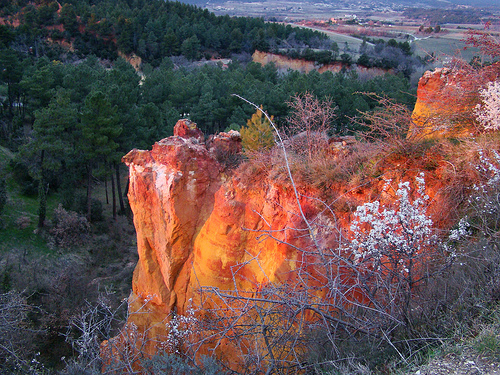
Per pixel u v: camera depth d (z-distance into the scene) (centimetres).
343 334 562
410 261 493
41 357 1756
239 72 5700
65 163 3844
